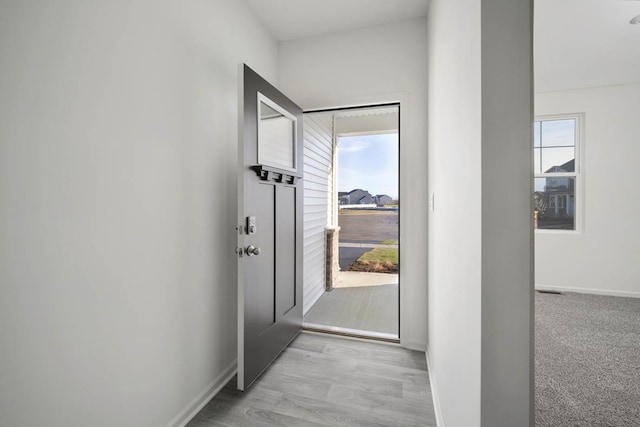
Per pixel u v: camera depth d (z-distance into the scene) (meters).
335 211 4.52
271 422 1.48
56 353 0.94
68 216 0.97
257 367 1.83
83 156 1.01
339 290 3.97
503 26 0.71
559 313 2.58
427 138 2.22
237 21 1.95
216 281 1.76
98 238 1.06
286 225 2.26
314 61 2.49
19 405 0.86
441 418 1.40
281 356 2.15
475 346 0.79
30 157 0.87
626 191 2.94
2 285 0.82
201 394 1.62
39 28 0.89
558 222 3.10
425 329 2.24
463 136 0.94
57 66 0.93
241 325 1.69
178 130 1.44
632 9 1.69
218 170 1.76
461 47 0.97
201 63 1.60
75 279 0.99
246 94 1.71
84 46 1.01
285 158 2.24
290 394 1.71
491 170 0.72
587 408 1.52
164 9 1.34
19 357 0.86
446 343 1.31
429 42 2.06
